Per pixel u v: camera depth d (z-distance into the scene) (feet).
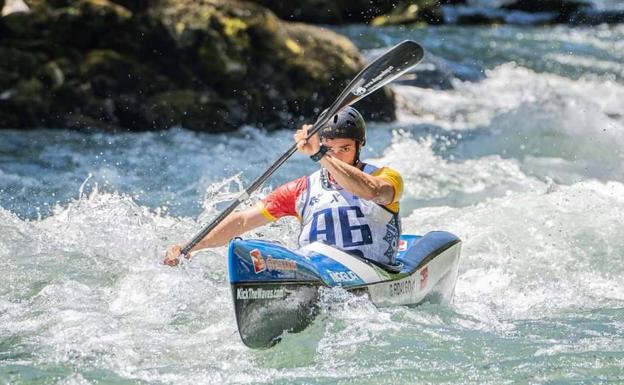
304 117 144.97
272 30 144.36
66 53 132.26
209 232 65.87
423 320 63.00
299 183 65.57
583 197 100.01
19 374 52.37
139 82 134.41
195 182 109.81
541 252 85.25
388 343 57.41
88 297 67.00
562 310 69.92
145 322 62.13
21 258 75.05
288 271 57.36
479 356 55.57
